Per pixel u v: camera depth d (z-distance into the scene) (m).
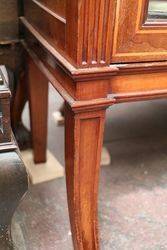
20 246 0.85
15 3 0.94
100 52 0.68
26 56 0.99
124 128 1.46
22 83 1.08
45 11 0.80
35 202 1.05
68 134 0.76
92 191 0.79
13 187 0.66
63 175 1.15
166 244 0.92
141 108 1.65
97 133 0.74
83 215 0.80
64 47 0.72
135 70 0.72
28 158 1.17
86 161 0.76
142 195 1.08
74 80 0.68
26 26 0.92
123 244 0.92
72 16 0.66
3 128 0.64
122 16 0.67
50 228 0.96
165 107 1.68
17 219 0.96
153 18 0.71
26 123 1.40
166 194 1.09
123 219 0.99
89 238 0.82
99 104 0.71
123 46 0.70
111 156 1.26
